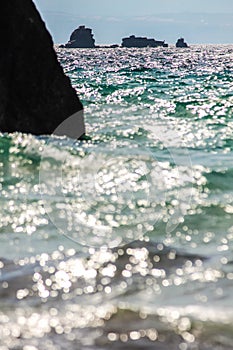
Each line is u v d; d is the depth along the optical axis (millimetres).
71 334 16297
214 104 66875
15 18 44062
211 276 20406
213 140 45312
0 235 24297
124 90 83250
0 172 32938
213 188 31797
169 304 18203
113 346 15648
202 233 25062
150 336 16156
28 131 43406
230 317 17312
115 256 22297
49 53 44719
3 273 20453
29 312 17562
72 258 22000
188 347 15586
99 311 17656
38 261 21625
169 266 21359
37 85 44219
